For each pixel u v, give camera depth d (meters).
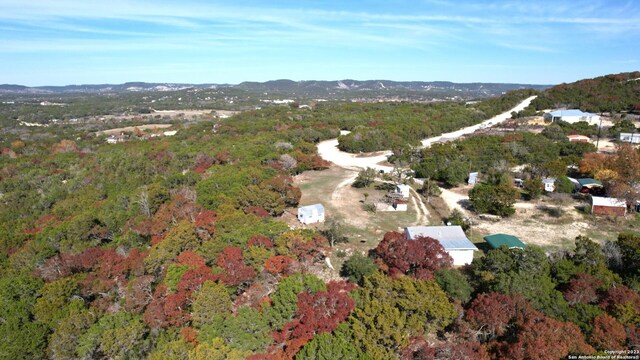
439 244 34.06
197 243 37.44
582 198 54.69
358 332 25.14
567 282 30.56
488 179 61.97
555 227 46.06
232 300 31.50
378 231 46.03
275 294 29.59
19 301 32.03
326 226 47.34
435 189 58.38
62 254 40.72
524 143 78.31
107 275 35.50
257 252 33.91
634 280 30.23
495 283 29.84
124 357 26.48
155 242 40.62
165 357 24.41
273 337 26.64
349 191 61.22
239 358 23.64
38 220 57.91
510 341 25.41
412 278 30.97
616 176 54.09
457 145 81.25
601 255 33.41
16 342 27.31
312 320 26.42
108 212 52.03
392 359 23.84
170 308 28.94
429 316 27.88
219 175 59.38
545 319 25.19
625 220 47.06
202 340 26.19
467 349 23.78
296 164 71.19
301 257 36.03
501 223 47.56
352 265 34.19
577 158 67.56
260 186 52.53
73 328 28.20
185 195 51.66
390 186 62.91
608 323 24.67
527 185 54.97
